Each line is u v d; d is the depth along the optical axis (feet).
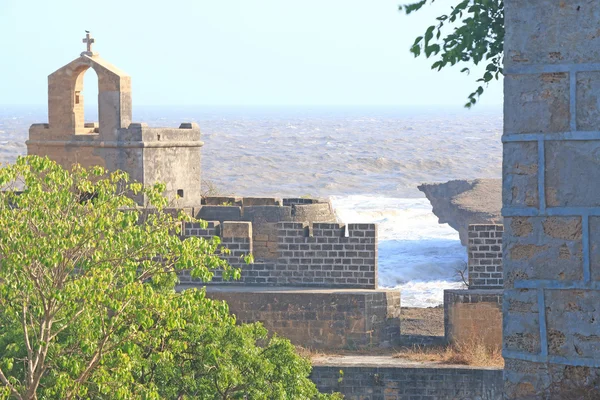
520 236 144.56
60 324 297.53
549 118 142.00
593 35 139.95
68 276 281.74
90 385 291.79
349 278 469.98
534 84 142.41
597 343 142.41
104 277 270.87
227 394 305.32
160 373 298.97
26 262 266.57
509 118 143.64
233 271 294.05
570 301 143.33
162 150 542.98
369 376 398.83
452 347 444.14
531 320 144.97
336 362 411.95
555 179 142.41
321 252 471.62
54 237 268.62
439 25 179.32
